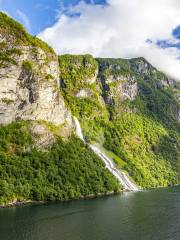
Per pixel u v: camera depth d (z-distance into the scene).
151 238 93.81
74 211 125.69
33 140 171.12
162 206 140.75
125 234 97.00
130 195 181.75
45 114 189.12
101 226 104.81
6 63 168.75
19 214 117.06
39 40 199.12
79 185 173.38
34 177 155.50
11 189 138.50
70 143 198.00
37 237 91.75
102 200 158.00
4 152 155.25
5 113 167.88
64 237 92.69
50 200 152.25
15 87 172.25
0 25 174.50
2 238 89.75
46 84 190.00
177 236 95.75
